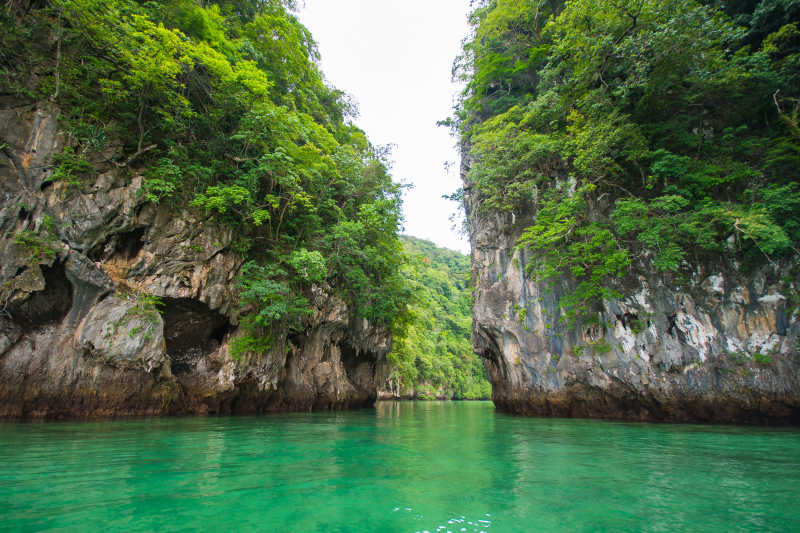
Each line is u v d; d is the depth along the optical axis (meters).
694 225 13.64
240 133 15.45
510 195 18.22
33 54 12.20
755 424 12.81
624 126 14.45
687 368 13.79
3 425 9.61
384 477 5.46
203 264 14.36
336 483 5.10
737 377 13.09
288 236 17.52
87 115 12.81
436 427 12.12
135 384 12.41
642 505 4.34
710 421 13.42
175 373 14.34
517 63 20.62
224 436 8.80
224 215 15.33
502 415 17.70
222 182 15.74
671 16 13.73
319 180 19.23
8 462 5.69
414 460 6.70
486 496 4.62
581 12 14.64
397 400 49.34
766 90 14.42
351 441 8.77
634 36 14.39
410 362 50.94
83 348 11.57
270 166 15.41
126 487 4.63
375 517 3.87
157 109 13.74
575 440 9.28
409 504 4.30
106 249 12.53
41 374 10.98
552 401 16.16
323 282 19.36
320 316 19.20
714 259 14.45
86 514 3.70
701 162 14.82
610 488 5.00
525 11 20.17
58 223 11.66
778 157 13.77
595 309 15.74
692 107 15.73
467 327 72.38
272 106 16.48
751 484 5.22
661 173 15.12
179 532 3.36
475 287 21.17
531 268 17.48
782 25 14.41
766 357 12.92
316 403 19.41
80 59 12.80
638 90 14.98
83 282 11.87
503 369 19.08
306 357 19.23
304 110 22.70
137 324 12.41
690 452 7.62
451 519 3.85
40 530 3.27
